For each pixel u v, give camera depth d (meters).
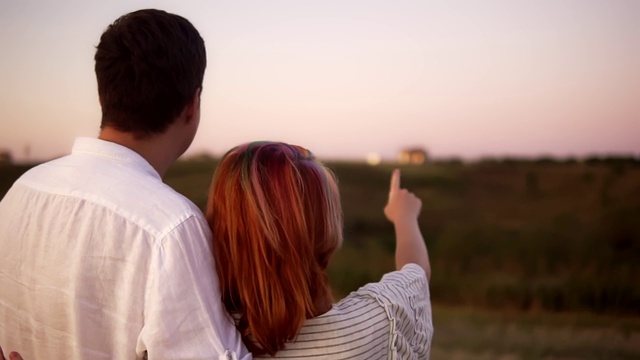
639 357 4.43
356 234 10.38
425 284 1.54
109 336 1.17
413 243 1.70
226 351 1.18
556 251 8.24
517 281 7.45
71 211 1.19
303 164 1.29
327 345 1.29
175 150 1.33
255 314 1.23
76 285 1.16
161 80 1.24
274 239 1.22
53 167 1.26
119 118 1.25
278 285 1.23
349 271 8.82
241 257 1.23
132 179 1.21
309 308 1.25
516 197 10.62
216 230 1.25
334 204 1.32
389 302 1.37
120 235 1.16
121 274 1.16
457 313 6.27
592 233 8.48
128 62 1.23
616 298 6.52
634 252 7.96
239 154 1.29
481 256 8.73
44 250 1.19
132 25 1.25
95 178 1.21
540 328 5.37
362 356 1.31
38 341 1.21
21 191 1.26
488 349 4.66
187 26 1.29
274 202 1.24
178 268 1.15
